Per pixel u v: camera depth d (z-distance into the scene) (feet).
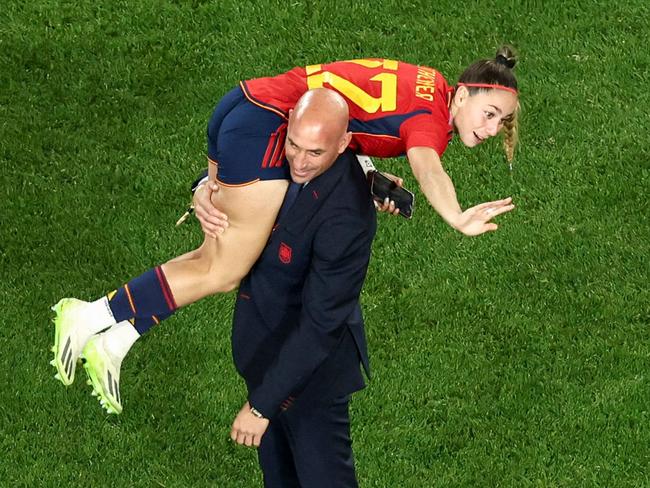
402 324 88.53
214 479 78.79
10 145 99.91
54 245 92.63
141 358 85.40
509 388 84.58
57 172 98.27
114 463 79.00
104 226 94.43
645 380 84.99
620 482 79.10
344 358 66.54
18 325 86.74
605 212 97.09
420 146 61.82
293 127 57.77
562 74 107.76
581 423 82.38
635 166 100.48
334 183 60.95
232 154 62.75
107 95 104.78
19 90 104.68
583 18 111.86
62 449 79.46
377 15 111.55
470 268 92.43
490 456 80.59
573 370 85.71
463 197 98.17
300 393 66.13
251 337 66.44
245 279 66.39
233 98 64.95
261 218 63.00
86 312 68.23
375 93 63.21
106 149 100.42
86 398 82.33
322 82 63.72
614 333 88.22
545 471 79.71
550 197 98.12
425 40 110.11
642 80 107.65
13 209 95.04
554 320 89.10
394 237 94.27
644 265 92.99
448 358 86.43
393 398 83.71
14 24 109.60
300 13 111.34
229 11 111.24
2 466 78.28
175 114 103.45
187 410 82.43
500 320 88.99
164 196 96.99
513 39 110.32
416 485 78.79
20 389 82.58
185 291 66.59
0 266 90.79
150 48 108.58
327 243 60.95
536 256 93.50
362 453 80.43
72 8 111.24
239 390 83.61
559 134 102.94
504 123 66.69
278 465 71.41
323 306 61.72
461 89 65.16
